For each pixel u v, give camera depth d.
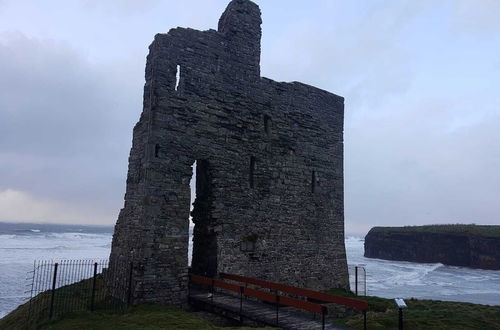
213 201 15.41
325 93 20.80
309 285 18.44
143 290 12.88
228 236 15.69
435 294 46.09
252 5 17.72
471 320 13.38
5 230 163.75
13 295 34.31
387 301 17.50
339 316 14.79
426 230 107.19
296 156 18.83
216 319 12.90
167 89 14.36
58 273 30.47
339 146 21.12
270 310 12.59
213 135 15.55
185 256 13.99
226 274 14.91
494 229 97.75
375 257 117.31
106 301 12.95
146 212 13.30
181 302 13.64
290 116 18.83
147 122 14.11
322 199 19.75
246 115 16.89
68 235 143.88
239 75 16.83
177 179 14.20
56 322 11.05
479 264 92.06
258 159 17.14
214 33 16.16
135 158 14.81
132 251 13.59
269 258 17.02
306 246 18.64
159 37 14.45
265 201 17.19
